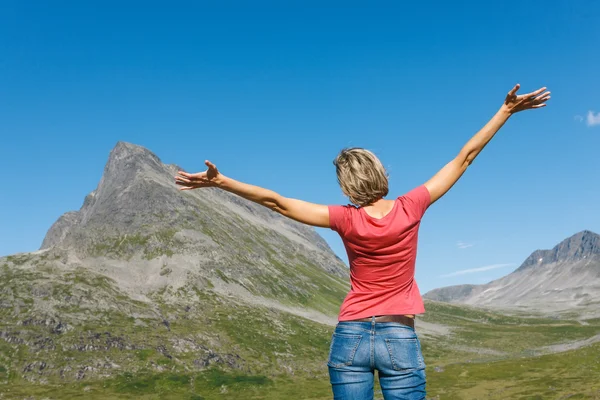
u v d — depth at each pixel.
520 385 119.62
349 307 4.08
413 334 3.98
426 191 4.22
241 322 195.62
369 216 4.04
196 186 4.46
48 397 117.44
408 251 4.02
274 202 4.32
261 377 143.62
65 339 153.38
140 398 120.12
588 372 125.00
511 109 4.47
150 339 161.25
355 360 3.93
